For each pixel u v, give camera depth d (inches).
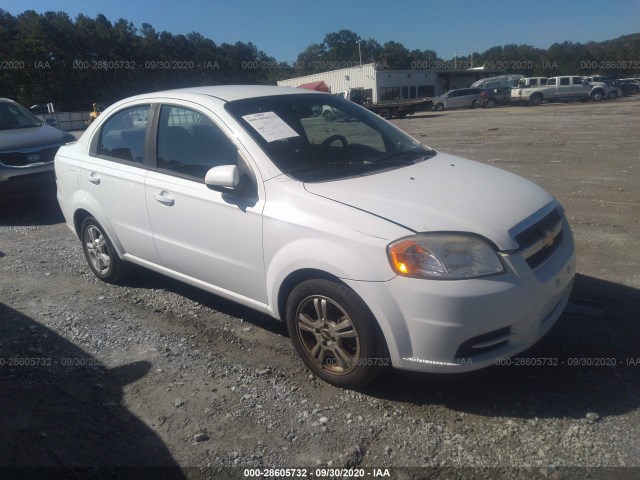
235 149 145.2
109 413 125.3
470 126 878.4
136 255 180.9
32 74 2210.9
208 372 140.6
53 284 205.9
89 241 202.8
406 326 114.2
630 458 104.5
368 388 130.6
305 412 122.6
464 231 114.7
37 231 286.2
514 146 564.1
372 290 115.4
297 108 164.7
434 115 1350.9
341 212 122.9
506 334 116.2
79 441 116.0
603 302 169.6
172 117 164.1
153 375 140.3
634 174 370.0
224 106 153.0
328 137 160.7
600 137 607.5
